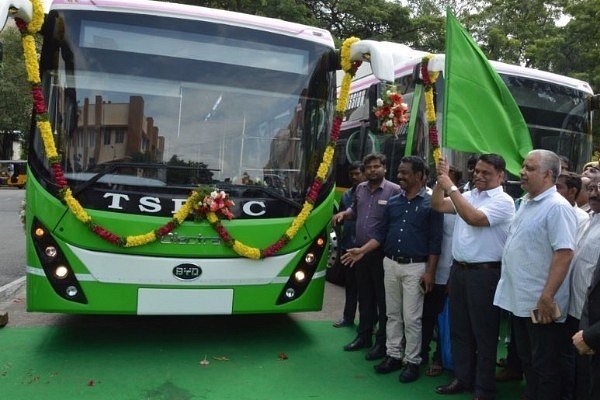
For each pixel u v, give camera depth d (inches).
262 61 212.1
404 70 307.6
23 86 1254.3
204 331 237.5
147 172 197.3
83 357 201.5
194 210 197.2
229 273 200.5
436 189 176.1
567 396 164.9
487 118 174.7
